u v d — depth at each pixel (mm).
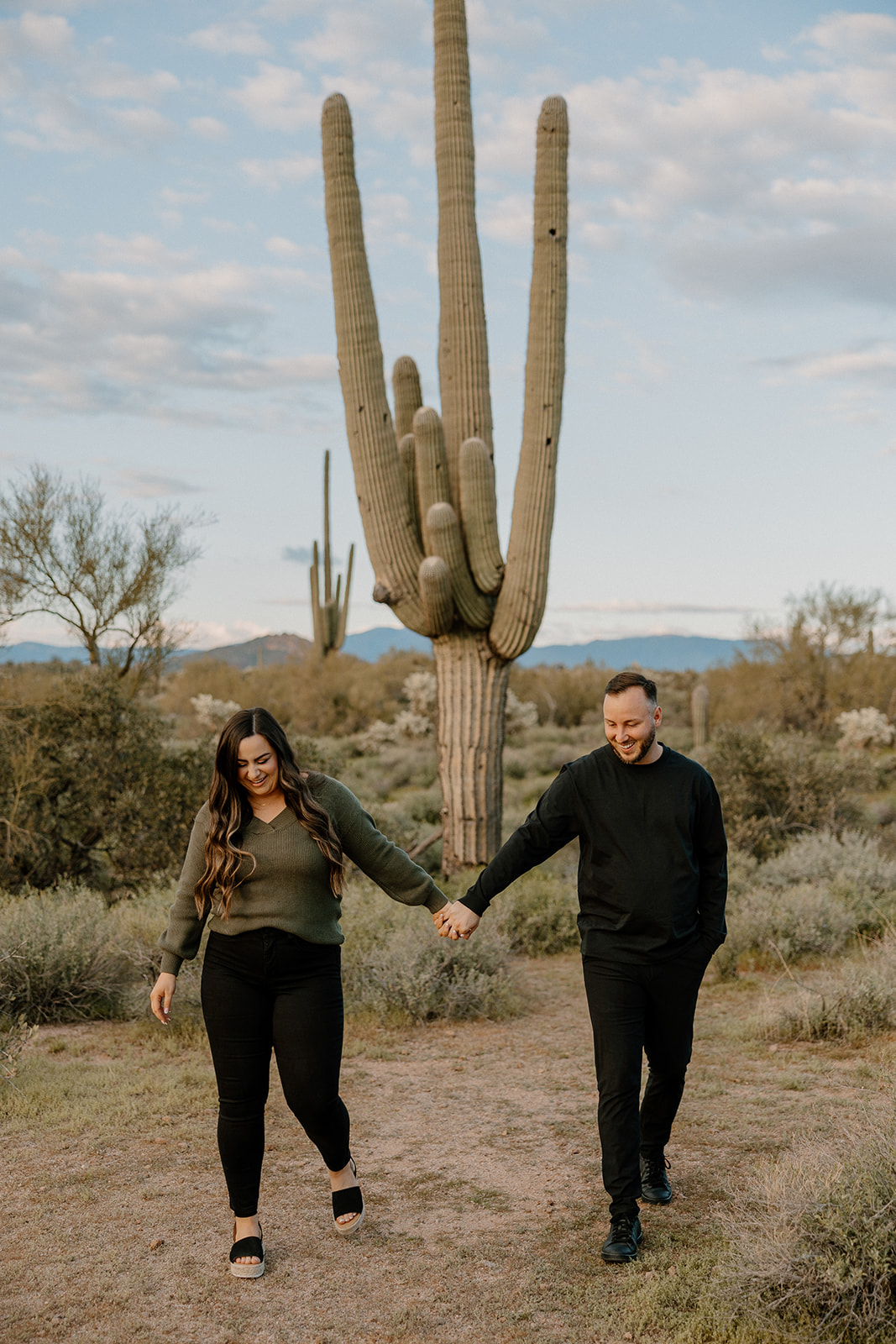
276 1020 3162
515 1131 4516
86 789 10289
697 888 3369
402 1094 5094
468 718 10156
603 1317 2881
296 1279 3150
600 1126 3279
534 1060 5664
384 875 3428
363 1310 2961
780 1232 2893
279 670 39000
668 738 25594
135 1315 2936
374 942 7387
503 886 3477
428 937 6945
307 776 3328
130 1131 4477
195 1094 4918
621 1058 3254
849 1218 2811
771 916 8047
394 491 9867
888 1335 2666
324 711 35344
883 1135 3146
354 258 9633
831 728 26969
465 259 10047
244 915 3135
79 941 6773
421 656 43344
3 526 12031
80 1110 4684
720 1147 4137
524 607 9695
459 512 10062
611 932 3334
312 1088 3158
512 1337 2795
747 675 29578
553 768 24234
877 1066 5098
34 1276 3170
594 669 39500
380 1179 3986
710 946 3336
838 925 8016
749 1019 6047
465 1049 5922
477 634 10117
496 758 10297
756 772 12992
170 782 10445
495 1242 3387
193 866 3262
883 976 6086
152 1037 6031
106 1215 3625
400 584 9945
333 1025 3189
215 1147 4289
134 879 10305
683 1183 3805
